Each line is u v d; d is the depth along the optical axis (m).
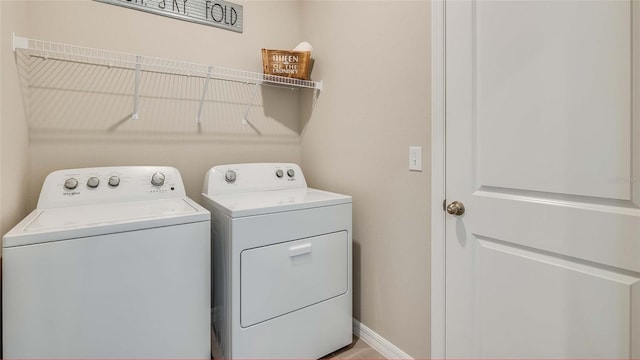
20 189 1.26
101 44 1.55
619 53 0.86
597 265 0.92
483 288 1.19
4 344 0.90
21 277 0.91
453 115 1.25
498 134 1.12
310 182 2.14
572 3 0.94
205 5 1.84
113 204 1.39
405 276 1.49
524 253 1.08
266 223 1.35
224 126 1.95
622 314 0.88
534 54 1.02
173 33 1.74
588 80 0.91
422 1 1.36
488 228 1.16
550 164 1.00
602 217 0.90
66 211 1.24
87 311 1.00
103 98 1.57
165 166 1.67
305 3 2.15
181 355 1.18
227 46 1.93
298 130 2.25
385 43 1.54
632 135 0.85
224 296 1.34
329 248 1.56
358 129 1.72
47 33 1.42
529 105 1.04
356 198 1.76
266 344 1.37
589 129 0.92
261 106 2.09
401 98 1.47
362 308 1.75
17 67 1.22
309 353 1.50
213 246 1.48
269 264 1.36
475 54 1.18
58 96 1.47
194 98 1.83
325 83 1.97
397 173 1.50
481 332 1.20
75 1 1.48
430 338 1.38
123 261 1.06
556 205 0.99
